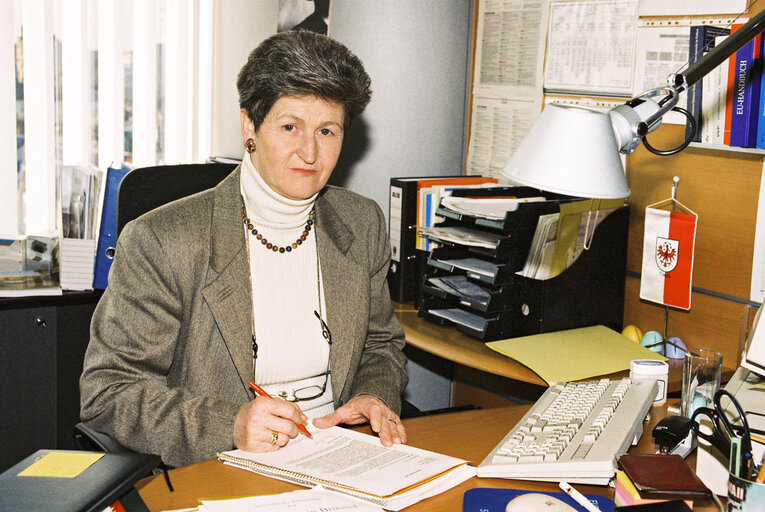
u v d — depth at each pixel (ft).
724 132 5.96
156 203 5.51
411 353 8.87
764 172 5.80
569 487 3.56
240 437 4.16
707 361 4.56
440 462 3.98
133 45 8.32
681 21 6.36
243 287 4.83
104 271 7.75
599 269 6.55
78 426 4.56
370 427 4.65
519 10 7.93
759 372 4.22
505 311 6.20
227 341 4.70
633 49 6.81
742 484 3.15
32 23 7.72
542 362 5.58
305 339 5.05
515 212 6.08
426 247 7.29
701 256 6.33
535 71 7.84
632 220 6.87
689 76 3.97
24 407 7.84
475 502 3.60
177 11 8.48
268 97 4.61
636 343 6.13
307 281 5.17
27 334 7.70
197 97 8.77
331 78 4.56
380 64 8.13
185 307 4.79
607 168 3.59
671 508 3.10
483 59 8.45
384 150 8.29
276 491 3.73
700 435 3.71
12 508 2.92
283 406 4.21
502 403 8.55
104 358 4.50
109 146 8.35
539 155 3.64
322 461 3.99
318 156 4.80
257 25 8.66
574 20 7.34
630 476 3.38
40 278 7.68
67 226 7.68
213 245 4.83
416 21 8.13
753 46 5.65
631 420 4.17
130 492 3.49
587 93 7.30
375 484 3.68
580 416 4.25
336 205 5.59
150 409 4.32
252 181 4.98
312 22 8.36
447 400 9.19
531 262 6.19
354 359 5.19
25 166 7.94
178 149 8.73
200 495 3.68
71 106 8.09
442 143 8.57
